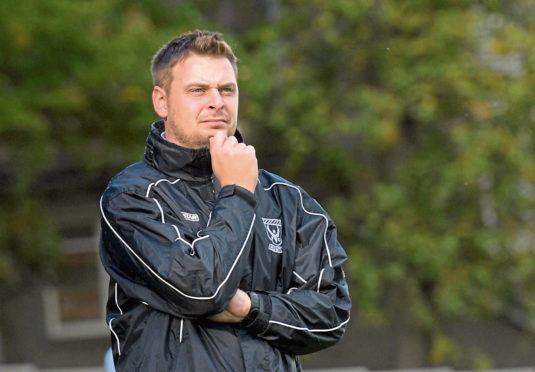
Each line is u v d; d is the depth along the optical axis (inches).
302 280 452.8
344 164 1576.0
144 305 428.5
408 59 1519.4
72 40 1411.2
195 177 449.7
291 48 1608.0
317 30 1587.1
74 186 1868.8
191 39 450.9
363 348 1873.8
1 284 1871.3
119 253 431.8
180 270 406.0
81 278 1941.4
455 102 1546.5
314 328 441.4
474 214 1567.4
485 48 1571.1
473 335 1815.9
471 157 1480.1
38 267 1721.2
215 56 447.8
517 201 1592.0
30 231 1626.5
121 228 429.7
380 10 1517.0
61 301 1952.5
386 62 1529.3
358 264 1517.0
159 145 446.6
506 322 1790.1
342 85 1616.6
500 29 1556.3
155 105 461.1
